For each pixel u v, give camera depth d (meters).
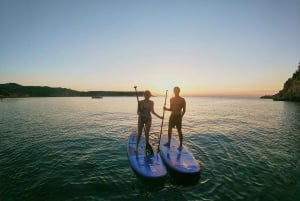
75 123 18.39
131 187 5.86
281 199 5.30
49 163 7.86
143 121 7.45
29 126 16.67
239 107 44.53
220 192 5.61
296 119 21.84
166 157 7.03
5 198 5.39
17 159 8.34
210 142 11.13
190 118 22.83
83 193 5.57
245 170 7.19
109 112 30.08
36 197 5.42
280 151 9.62
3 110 33.34
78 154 8.97
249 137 12.57
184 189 5.73
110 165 7.57
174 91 7.90
